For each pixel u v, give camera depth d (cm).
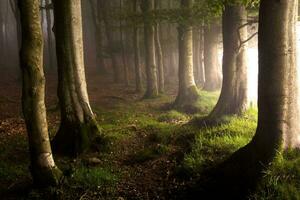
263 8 703
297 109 725
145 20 1678
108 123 1482
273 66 702
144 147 1134
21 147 1146
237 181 730
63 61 1116
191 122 1246
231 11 1180
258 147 730
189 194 770
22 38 773
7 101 2130
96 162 1003
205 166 837
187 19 1446
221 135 1022
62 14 1105
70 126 1106
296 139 727
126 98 2177
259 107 734
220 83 1998
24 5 757
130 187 849
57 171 839
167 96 2123
